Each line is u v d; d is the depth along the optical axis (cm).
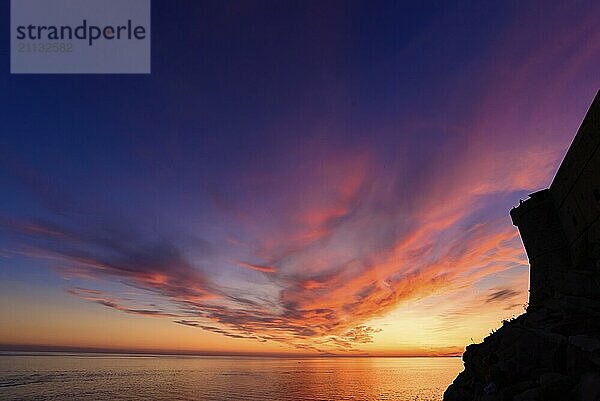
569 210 3066
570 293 2848
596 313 2323
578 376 1819
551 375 1866
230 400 14888
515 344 2397
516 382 2194
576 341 1950
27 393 16975
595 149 2583
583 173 2781
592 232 2748
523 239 3641
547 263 3241
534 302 3259
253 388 19888
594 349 1803
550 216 3350
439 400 15338
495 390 2192
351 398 15975
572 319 2308
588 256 2809
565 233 3186
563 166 3102
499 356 2439
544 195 3503
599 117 2497
